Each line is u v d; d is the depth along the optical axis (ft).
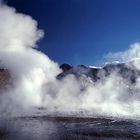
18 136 208.23
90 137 207.62
